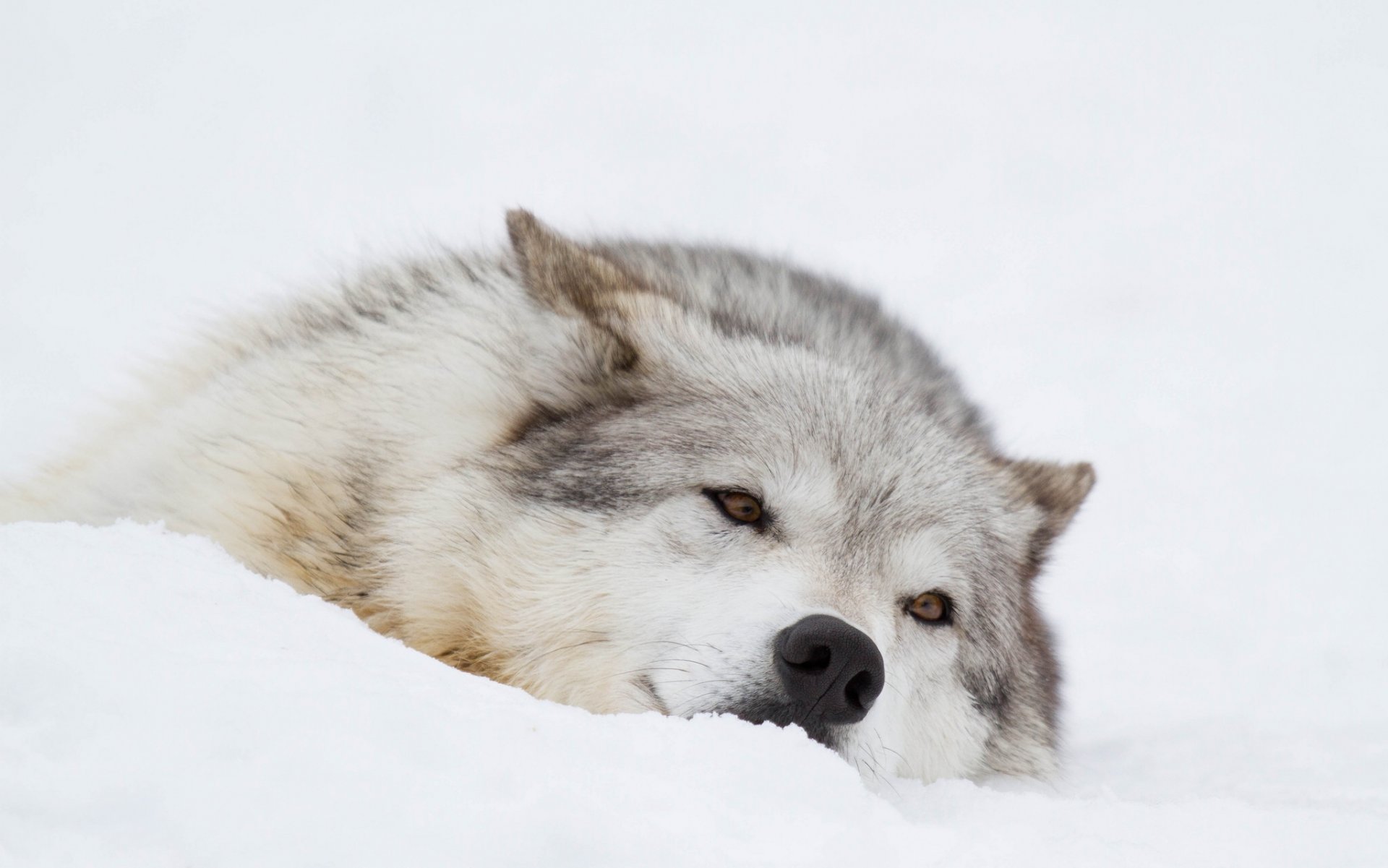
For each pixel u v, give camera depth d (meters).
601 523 9.81
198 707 5.53
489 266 12.29
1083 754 15.07
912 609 10.78
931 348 14.42
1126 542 28.33
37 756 5.14
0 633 5.91
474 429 10.33
